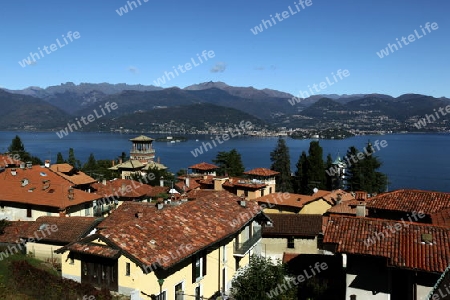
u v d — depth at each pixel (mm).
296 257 41125
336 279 32781
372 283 24328
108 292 23422
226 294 31578
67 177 60656
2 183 53500
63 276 26812
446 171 169250
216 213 32906
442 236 24234
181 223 29047
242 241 35562
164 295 24922
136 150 116750
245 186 69938
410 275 23250
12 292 24453
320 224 46156
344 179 101812
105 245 25500
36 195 50500
